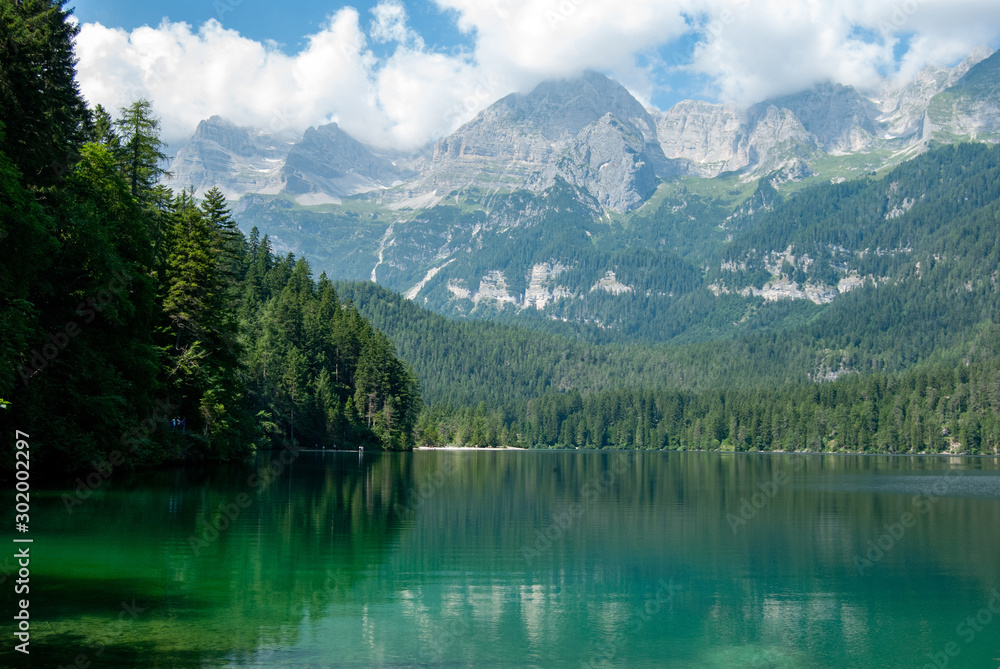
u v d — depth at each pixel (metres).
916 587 28.58
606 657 20.25
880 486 77.56
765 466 128.25
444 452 176.62
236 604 23.14
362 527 38.03
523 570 29.64
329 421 127.94
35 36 45.12
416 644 20.52
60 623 20.39
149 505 40.19
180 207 71.44
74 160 48.31
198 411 68.00
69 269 44.16
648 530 40.81
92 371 46.16
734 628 23.09
